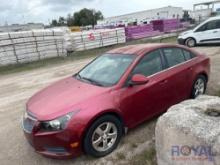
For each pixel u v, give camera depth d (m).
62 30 17.39
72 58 15.55
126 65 4.28
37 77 10.37
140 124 4.62
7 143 4.49
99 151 3.68
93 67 4.80
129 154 3.72
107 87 3.93
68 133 3.34
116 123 3.81
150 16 49.75
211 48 13.80
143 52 4.48
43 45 15.86
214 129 2.59
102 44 20.19
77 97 3.72
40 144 3.48
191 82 5.10
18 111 6.14
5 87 9.10
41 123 3.43
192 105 3.19
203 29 14.77
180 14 50.25
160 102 4.48
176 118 2.88
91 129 3.50
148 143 3.96
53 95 3.99
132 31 23.36
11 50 14.41
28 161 3.86
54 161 3.78
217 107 3.04
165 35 25.55
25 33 14.90
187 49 5.30
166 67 4.68
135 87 4.06
